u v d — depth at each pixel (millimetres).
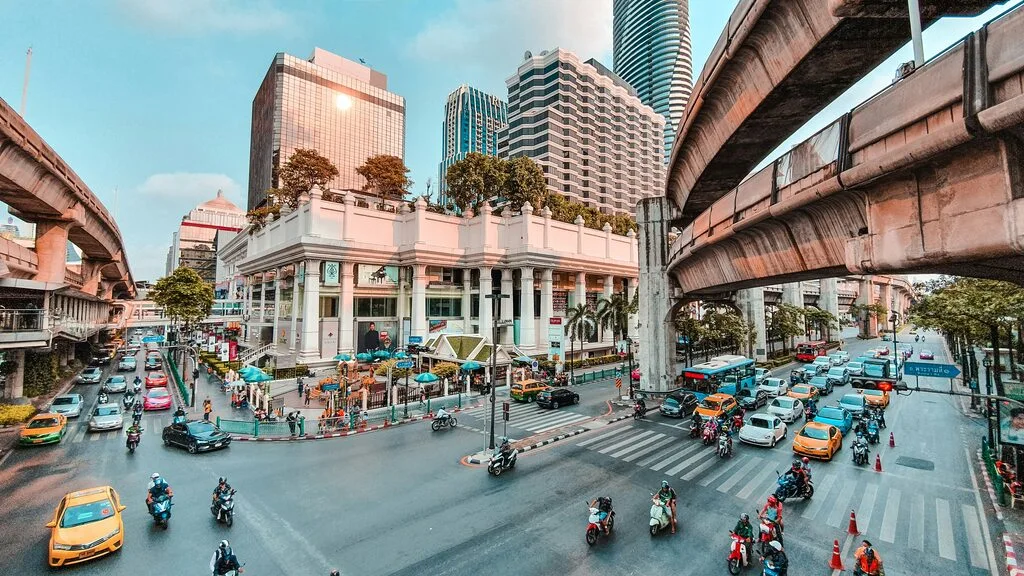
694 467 19047
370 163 63000
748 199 14242
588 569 11531
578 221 58281
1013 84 5863
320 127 127062
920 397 33625
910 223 8125
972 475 17859
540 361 46000
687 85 174750
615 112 120812
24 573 11438
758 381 37438
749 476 17969
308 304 42344
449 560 11953
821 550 12422
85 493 13219
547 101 110938
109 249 49688
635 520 14227
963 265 8070
